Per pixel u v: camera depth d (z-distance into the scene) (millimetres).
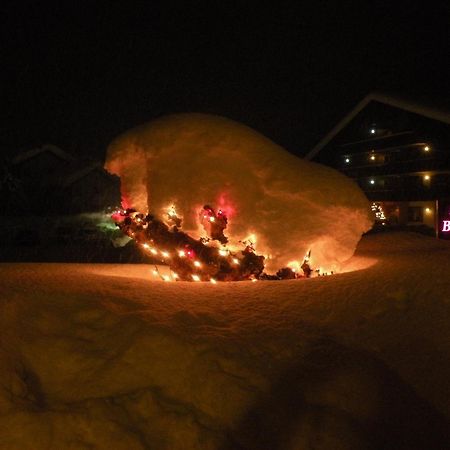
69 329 5836
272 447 4492
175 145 10117
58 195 37219
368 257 12000
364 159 31969
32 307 6059
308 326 6551
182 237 10102
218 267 9742
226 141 10086
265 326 6395
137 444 4152
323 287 8125
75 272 9945
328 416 4875
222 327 6230
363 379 5492
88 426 4188
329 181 10312
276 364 5535
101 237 28516
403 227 28578
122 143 10703
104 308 6348
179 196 10125
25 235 25750
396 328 6711
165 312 6520
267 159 10188
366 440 4699
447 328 6664
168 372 5074
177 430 4367
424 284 8055
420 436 4914
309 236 10219
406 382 5684
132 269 11938
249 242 10117
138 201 11172
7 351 5004
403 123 28422
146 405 4547
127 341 5496
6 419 4113
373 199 31672
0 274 9273
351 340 6367
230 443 4402
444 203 15844
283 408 4895
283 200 10078
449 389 5594
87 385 4898
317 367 5617
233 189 10055
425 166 27875
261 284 8469
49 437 4031
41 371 5109
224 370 5195
